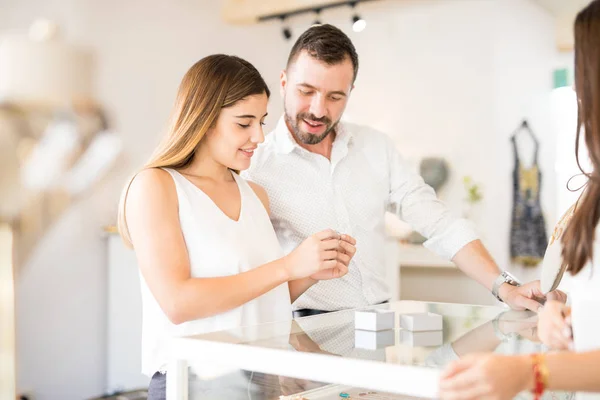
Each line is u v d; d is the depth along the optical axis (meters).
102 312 4.02
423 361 0.94
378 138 2.21
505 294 1.74
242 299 1.44
